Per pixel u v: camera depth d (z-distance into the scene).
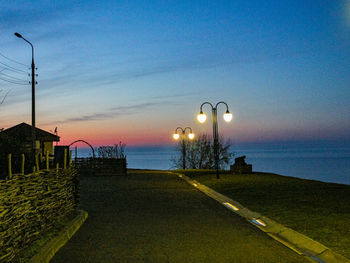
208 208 12.92
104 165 31.88
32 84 22.73
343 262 6.34
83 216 10.70
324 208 11.39
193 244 7.85
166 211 12.27
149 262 6.61
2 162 9.66
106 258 6.86
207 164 56.22
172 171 39.53
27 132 29.83
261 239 8.29
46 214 8.17
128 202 14.55
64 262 6.64
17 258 6.32
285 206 12.16
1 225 5.66
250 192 16.56
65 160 10.94
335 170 98.38
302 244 7.72
